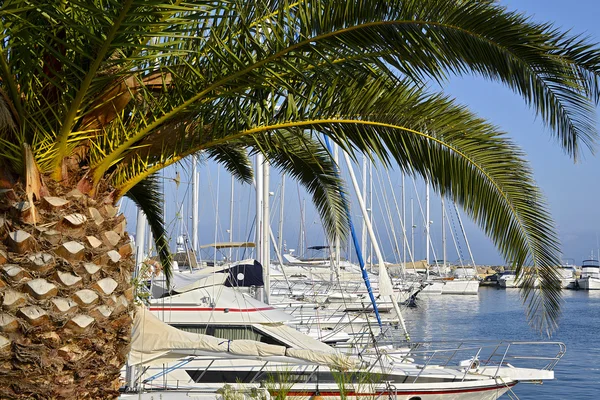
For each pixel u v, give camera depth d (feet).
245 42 18.44
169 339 34.17
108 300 18.21
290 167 30.55
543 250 20.84
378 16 17.53
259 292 68.95
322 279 120.06
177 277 58.13
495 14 17.42
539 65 18.35
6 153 17.22
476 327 124.67
